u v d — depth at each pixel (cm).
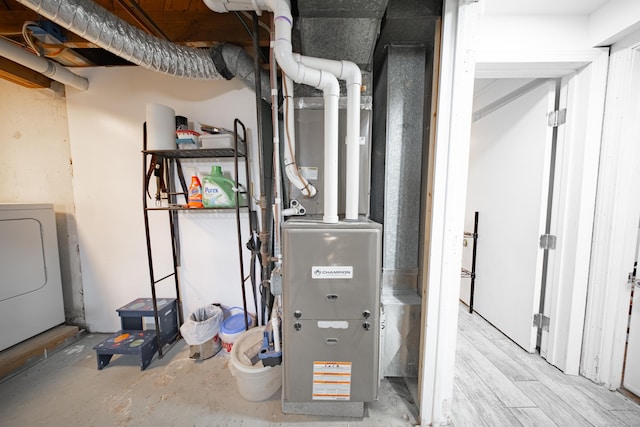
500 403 139
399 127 140
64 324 212
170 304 197
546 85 165
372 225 113
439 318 121
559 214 163
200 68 156
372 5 100
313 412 133
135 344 171
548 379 157
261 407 138
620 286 143
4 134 200
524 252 185
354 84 119
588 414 133
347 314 116
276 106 132
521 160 187
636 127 135
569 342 159
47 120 197
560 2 132
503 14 141
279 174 138
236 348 154
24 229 184
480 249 234
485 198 227
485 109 225
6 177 204
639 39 128
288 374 120
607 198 143
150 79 190
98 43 122
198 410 137
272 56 129
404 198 145
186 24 152
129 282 208
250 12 142
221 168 189
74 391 151
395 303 142
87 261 208
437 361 123
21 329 181
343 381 120
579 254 154
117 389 152
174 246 198
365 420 130
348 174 125
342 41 122
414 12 112
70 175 201
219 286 204
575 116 153
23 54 147
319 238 112
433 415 126
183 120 181
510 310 199
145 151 165
